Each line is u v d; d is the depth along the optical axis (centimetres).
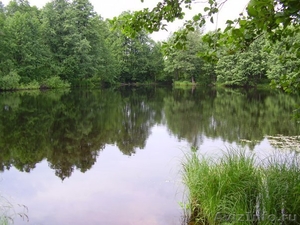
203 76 4125
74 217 402
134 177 547
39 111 1443
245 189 355
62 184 519
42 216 404
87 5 3456
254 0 169
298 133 908
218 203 350
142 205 434
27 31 2961
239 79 3128
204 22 257
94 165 625
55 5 3356
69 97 2225
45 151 740
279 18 172
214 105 1708
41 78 3116
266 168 409
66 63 3288
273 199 323
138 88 3559
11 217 399
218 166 416
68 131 990
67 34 3284
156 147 773
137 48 4209
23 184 519
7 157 689
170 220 388
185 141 832
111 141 851
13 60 2847
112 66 3806
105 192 483
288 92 299
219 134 916
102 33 3978
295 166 371
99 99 2105
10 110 1452
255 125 1062
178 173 533
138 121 1190
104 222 388
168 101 1962
